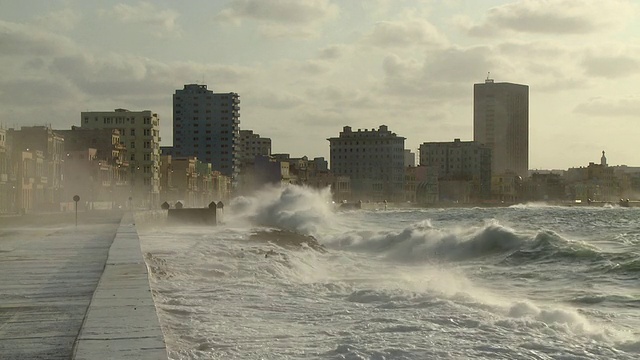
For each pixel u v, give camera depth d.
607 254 40.22
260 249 37.62
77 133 158.50
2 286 18.83
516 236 45.31
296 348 13.96
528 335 15.96
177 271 26.42
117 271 19.61
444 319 17.58
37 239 38.62
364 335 15.42
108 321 12.31
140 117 178.00
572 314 19.12
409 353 13.77
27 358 11.01
